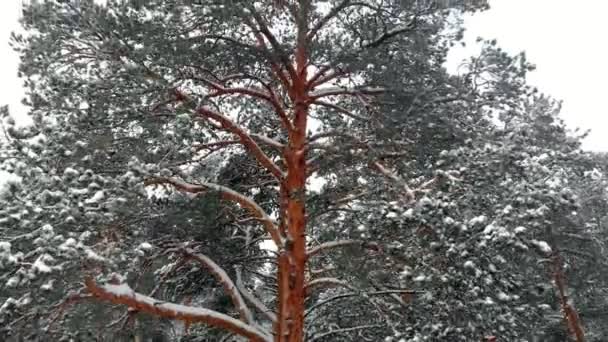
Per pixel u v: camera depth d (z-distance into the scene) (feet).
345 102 34.09
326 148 28.91
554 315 53.83
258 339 29.22
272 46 29.71
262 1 29.60
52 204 21.85
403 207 23.84
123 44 25.26
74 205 21.86
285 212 32.55
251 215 35.45
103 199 22.76
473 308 21.49
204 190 28.86
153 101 27.61
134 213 25.59
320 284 30.60
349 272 29.25
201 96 28.94
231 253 34.63
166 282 33.30
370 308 34.53
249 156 34.99
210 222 29.81
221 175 34.55
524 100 30.09
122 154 27.12
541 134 42.47
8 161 23.89
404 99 28.37
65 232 21.70
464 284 21.56
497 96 29.63
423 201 22.47
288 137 35.17
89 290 23.63
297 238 29.81
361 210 30.27
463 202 23.70
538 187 24.35
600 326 60.85
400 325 26.48
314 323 36.99
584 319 61.21
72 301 23.79
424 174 29.30
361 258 28.73
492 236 21.24
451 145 28.91
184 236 30.25
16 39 27.73
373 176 31.91
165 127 28.12
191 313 27.68
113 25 25.49
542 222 23.34
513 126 29.53
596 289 55.36
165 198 27.81
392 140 28.76
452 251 21.35
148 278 31.27
